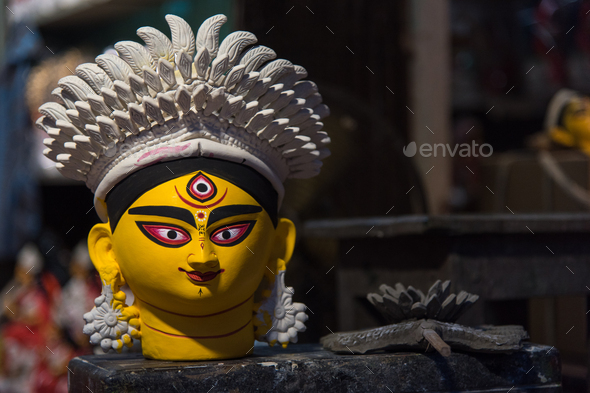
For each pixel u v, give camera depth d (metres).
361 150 3.33
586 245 2.25
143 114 1.47
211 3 3.43
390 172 3.40
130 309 1.59
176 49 1.54
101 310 1.58
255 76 1.52
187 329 1.54
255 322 1.64
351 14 3.76
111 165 1.55
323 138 1.71
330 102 3.18
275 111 1.59
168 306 1.53
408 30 4.07
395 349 1.62
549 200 3.63
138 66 1.52
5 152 3.94
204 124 1.51
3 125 3.96
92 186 1.66
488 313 2.26
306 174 1.73
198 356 1.54
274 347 1.81
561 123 3.91
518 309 2.50
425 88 4.08
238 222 1.51
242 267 1.51
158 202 1.47
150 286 1.50
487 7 5.11
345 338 1.63
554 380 1.65
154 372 1.40
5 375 3.59
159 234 1.47
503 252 2.13
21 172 3.92
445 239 2.08
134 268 1.50
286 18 3.40
